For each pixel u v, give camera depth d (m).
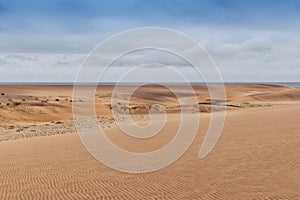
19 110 53.94
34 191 12.12
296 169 13.60
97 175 14.31
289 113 36.25
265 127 26.12
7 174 15.06
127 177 13.84
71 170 15.47
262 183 11.97
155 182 12.85
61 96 90.19
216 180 12.70
